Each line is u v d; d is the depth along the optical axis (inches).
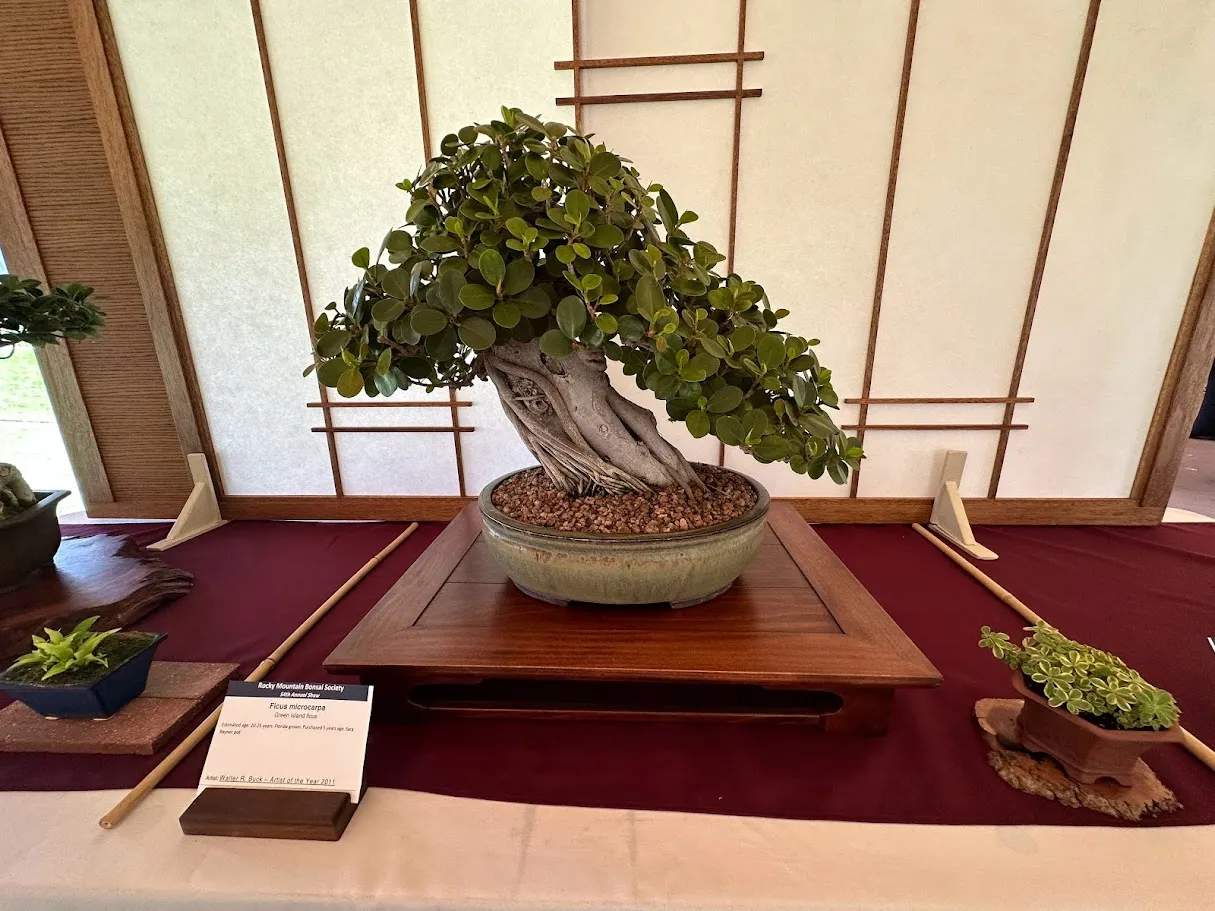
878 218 55.4
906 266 56.6
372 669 30.5
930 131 52.8
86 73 53.0
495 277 25.9
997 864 24.4
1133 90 50.6
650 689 35.1
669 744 31.8
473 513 52.2
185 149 56.0
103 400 64.5
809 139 53.7
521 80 53.7
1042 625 31.3
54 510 46.8
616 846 25.6
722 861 24.8
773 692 34.6
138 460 67.1
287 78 53.9
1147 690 26.0
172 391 62.7
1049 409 60.1
